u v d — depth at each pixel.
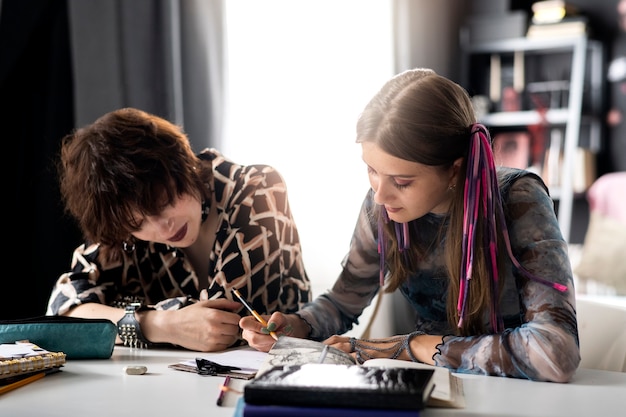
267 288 1.67
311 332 1.52
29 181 2.61
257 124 3.23
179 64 2.82
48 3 2.60
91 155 1.54
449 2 4.31
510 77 4.50
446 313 1.50
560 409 1.01
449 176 1.31
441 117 1.25
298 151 3.34
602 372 1.27
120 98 2.68
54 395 1.10
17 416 0.99
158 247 1.77
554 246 1.27
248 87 3.21
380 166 1.25
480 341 1.25
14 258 2.60
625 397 1.08
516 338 1.21
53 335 1.37
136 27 2.71
